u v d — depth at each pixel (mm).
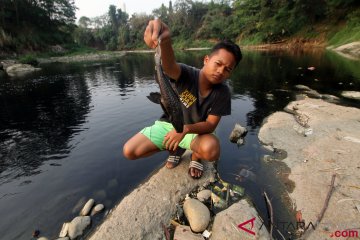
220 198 2748
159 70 1874
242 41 39531
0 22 33938
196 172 3035
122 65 19656
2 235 2447
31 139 4582
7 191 3088
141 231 2350
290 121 4785
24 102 7562
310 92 7332
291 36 29984
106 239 2252
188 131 2492
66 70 17188
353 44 18078
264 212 2590
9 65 20297
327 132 4156
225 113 2617
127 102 7074
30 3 40219
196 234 2328
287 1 29484
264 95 7254
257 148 3902
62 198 2936
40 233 2463
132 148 2785
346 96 6832
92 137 4586
